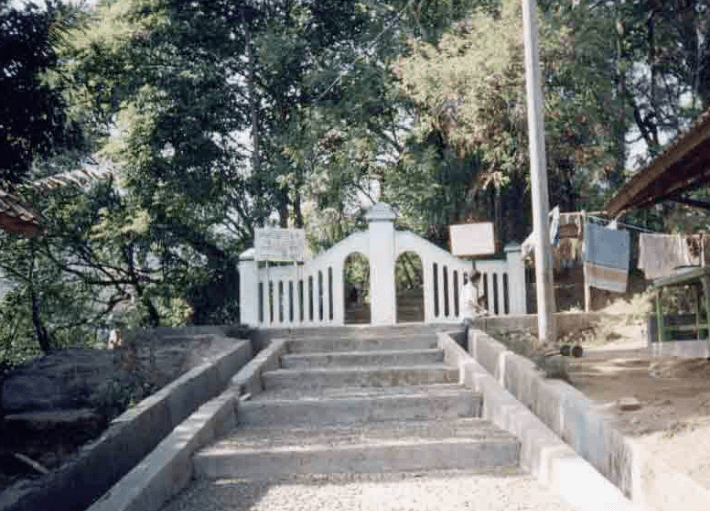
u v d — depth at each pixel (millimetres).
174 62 21234
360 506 6129
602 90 18078
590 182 18453
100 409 11039
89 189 21172
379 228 14375
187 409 8898
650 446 5363
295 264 14289
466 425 8492
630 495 5355
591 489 5410
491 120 17281
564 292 18938
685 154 8781
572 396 7082
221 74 21750
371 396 9656
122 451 6652
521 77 16875
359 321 18016
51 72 17516
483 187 18000
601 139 18359
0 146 11430
